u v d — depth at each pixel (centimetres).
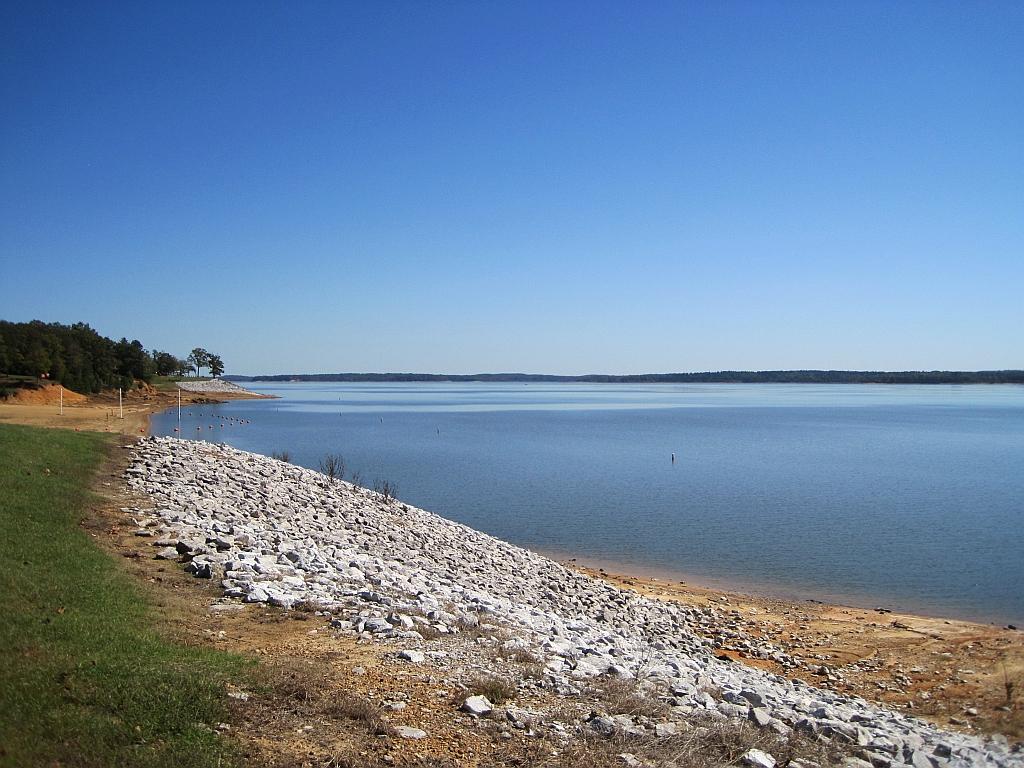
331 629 1109
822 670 1756
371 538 2228
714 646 1969
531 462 6488
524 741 783
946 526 3709
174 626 1038
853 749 921
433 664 998
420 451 7306
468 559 2344
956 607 2398
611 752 773
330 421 11831
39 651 845
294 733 746
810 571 2847
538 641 1249
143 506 1819
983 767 973
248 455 3169
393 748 735
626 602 2261
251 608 1177
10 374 11488
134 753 665
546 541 3366
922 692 1580
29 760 622
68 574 1172
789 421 12888
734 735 860
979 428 11075
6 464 1911
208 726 739
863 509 4191
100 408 10906
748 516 3972
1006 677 1617
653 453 7344
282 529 1906
